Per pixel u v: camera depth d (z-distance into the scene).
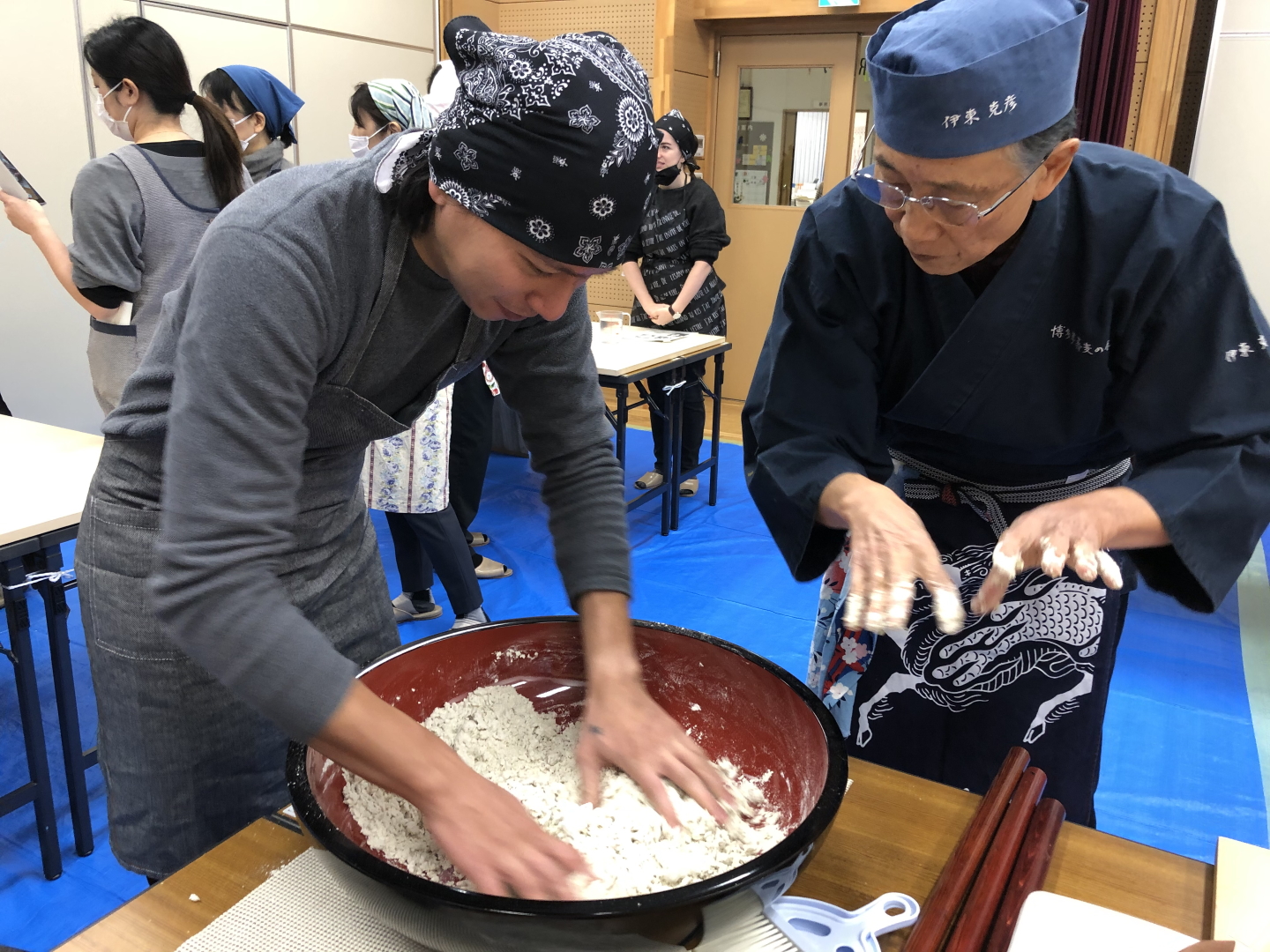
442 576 2.66
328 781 0.76
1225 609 3.09
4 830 1.92
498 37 0.67
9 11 3.31
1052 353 1.06
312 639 0.70
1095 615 1.21
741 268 5.51
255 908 0.71
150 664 1.03
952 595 0.83
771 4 4.80
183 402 0.69
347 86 4.65
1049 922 0.66
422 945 0.67
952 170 0.84
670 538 3.71
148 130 2.19
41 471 1.76
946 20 0.83
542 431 1.05
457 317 0.90
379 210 0.78
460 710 0.91
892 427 1.26
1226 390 0.98
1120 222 0.97
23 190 2.16
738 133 5.32
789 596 3.19
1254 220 3.50
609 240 0.70
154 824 1.09
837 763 0.71
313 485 1.03
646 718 0.86
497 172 0.67
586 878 0.70
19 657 1.67
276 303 0.70
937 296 1.05
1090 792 1.29
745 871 0.59
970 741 1.30
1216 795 2.15
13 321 3.56
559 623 0.96
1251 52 3.36
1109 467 1.23
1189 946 0.60
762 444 1.14
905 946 0.68
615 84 0.68
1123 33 3.84
